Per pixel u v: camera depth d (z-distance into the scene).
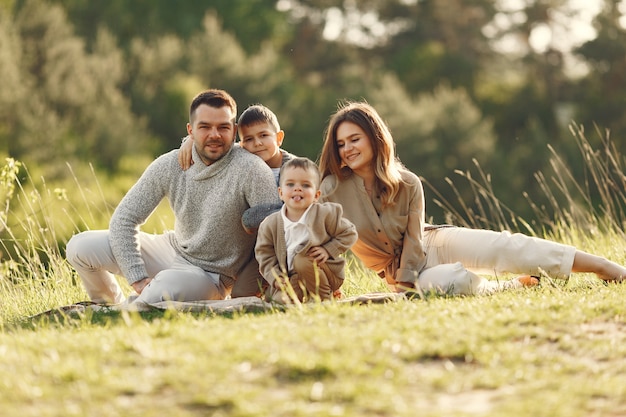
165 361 4.20
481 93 42.53
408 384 4.02
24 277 8.00
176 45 31.97
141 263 6.17
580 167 32.69
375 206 6.34
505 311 5.04
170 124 29.88
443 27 46.16
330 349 4.35
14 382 3.97
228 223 6.03
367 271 8.13
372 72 42.59
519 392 3.94
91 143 25.75
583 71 43.44
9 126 23.92
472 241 6.44
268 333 4.61
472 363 4.28
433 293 5.82
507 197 32.72
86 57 28.72
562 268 6.29
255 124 6.30
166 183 6.16
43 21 27.27
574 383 4.03
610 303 5.21
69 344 4.49
